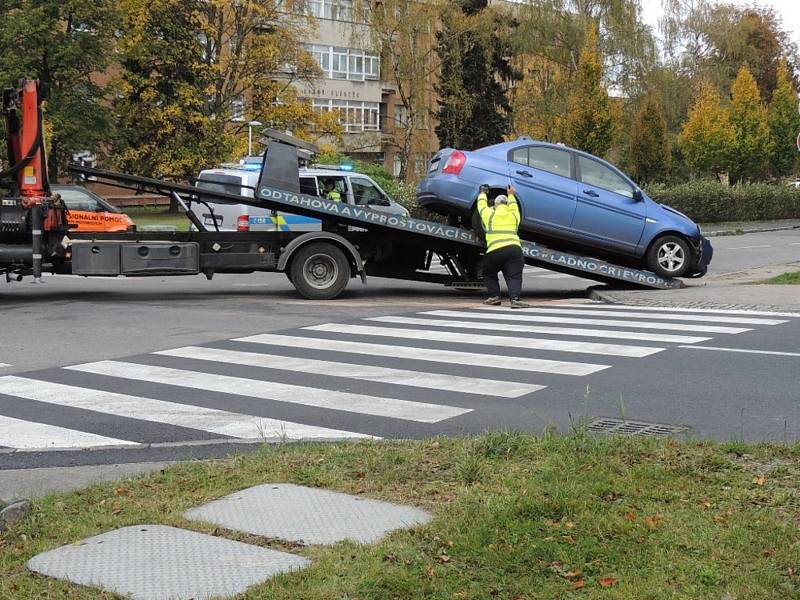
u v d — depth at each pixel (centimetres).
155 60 4759
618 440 623
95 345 1141
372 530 461
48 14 3938
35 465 649
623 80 5084
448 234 1617
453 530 449
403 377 921
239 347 1114
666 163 4994
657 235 1698
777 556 411
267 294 1716
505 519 461
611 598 373
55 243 1509
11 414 799
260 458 612
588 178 1678
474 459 572
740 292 1608
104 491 547
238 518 485
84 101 4156
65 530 472
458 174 1622
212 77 4712
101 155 4659
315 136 5041
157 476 576
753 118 5244
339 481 550
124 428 746
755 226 4166
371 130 6569
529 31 4947
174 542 449
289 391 870
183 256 1559
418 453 607
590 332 1188
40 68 3994
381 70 5038
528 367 959
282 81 5228
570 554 417
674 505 485
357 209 1580
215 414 788
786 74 5628
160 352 1087
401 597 377
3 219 1476
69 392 881
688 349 1043
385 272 1691
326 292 1623
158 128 4759
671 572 397
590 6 5059
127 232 1549
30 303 1560
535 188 1634
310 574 401
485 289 1758
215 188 1842
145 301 1592
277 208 1588
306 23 5328
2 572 418
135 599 382
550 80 5075
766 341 1088
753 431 690
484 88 5134
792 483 523
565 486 514
